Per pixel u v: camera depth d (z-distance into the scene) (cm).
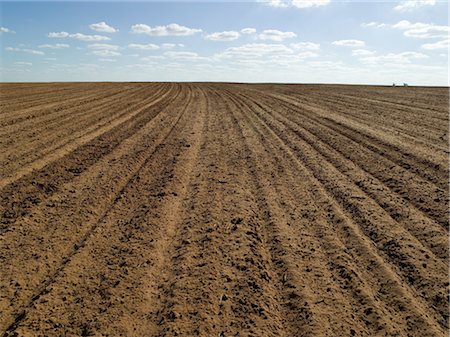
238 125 1630
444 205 668
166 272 456
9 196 678
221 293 412
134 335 345
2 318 366
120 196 703
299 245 533
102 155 1002
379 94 3638
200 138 1308
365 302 405
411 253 511
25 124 1439
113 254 492
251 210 659
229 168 924
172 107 2362
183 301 396
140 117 1786
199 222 601
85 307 382
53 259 475
